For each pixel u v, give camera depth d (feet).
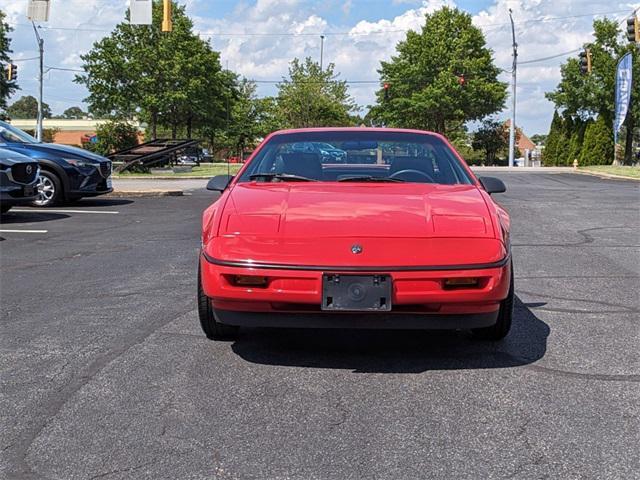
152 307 18.99
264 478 9.57
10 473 9.73
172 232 33.94
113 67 128.98
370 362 14.42
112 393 12.68
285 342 15.78
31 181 37.96
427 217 14.03
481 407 12.04
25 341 15.83
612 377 13.48
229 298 13.26
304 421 11.48
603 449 10.41
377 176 17.58
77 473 9.73
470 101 189.67
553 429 11.12
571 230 34.60
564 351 15.11
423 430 11.12
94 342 15.75
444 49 190.60
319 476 9.62
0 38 166.40
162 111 134.31
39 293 20.74
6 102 170.19
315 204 14.70
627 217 40.14
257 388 12.94
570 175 101.04
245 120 199.11
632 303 19.43
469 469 9.80
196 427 11.25
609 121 165.37
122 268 24.62
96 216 40.91
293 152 18.16
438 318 13.34
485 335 15.61
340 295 12.89
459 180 17.26
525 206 46.75
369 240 13.17
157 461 10.08
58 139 290.35
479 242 13.35
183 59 132.57
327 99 172.45
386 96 158.92
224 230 13.85
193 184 70.33
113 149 120.06
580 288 21.40
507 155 231.50
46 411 11.87
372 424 11.35
